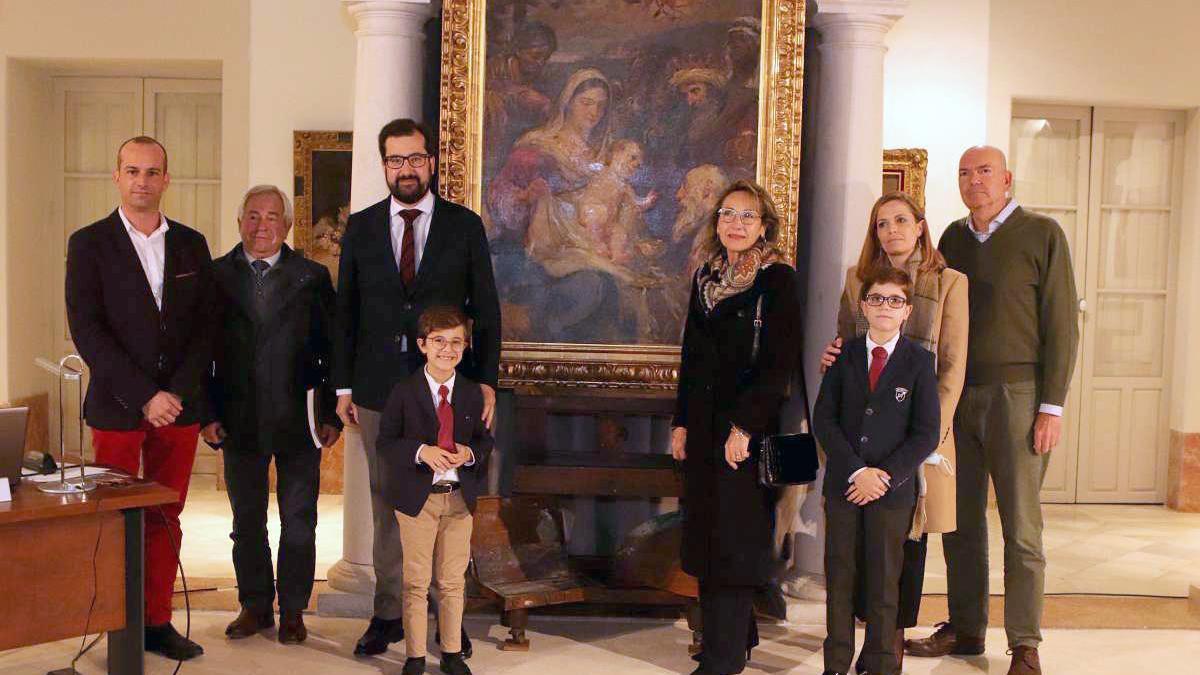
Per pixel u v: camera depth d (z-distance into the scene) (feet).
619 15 15.52
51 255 25.75
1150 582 18.30
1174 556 20.17
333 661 13.47
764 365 12.45
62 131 25.58
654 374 15.52
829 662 12.73
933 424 12.29
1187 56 23.58
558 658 13.78
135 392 12.84
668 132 15.60
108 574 11.39
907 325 13.05
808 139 16.49
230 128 24.08
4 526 10.71
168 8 23.89
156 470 13.69
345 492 15.70
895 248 13.01
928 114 21.49
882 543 12.41
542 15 15.51
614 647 14.20
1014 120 24.22
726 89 15.52
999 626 15.57
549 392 15.57
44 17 23.88
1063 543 21.07
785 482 12.30
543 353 15.57
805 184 16.55
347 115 22.79
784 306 12.55
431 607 15.40
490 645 14.21
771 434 12.70
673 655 13.94
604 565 15.64
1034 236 13.39
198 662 13.32
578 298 15.66
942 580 18.28
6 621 10.78
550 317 15.69
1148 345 24.75
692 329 13.02
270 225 13.97
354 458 15.57
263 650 13.80
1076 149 24.34
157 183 13.21
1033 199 24.38
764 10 15.38
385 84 15.31
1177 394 24.44
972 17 21.36
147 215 13.37
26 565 10.87
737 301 12.64
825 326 15.65
